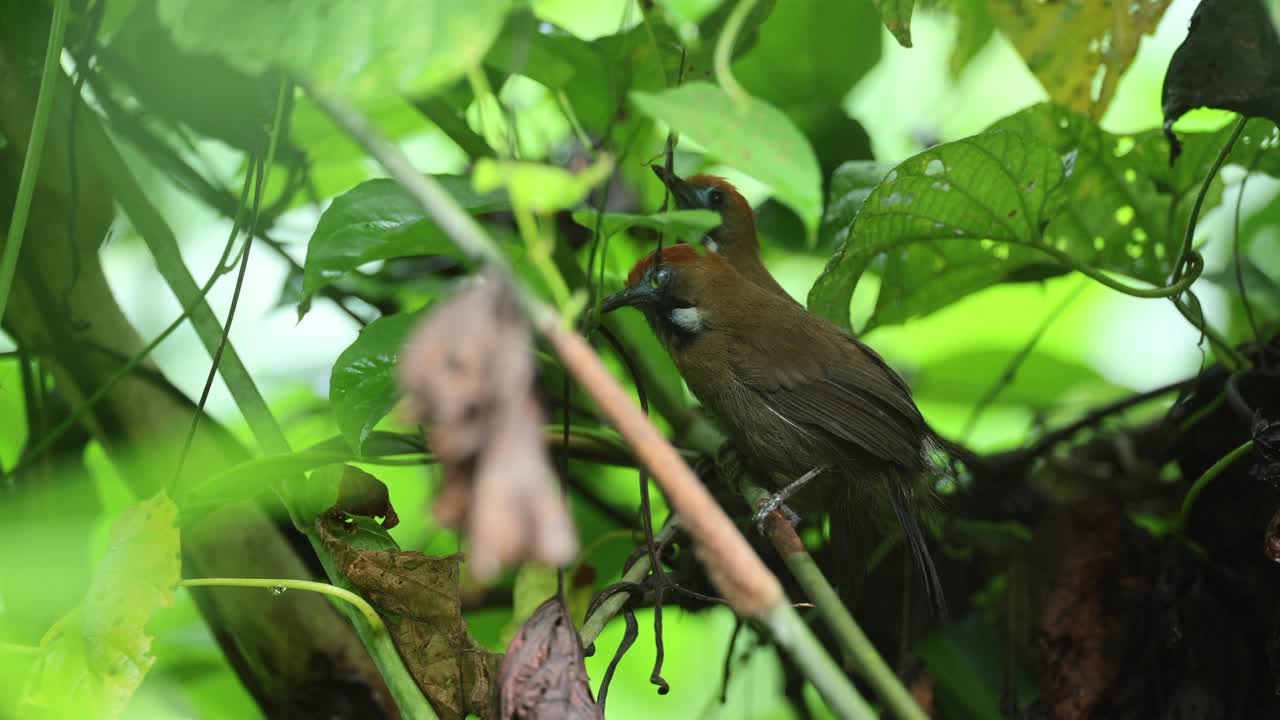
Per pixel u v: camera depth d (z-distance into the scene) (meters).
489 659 5.78
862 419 8.88
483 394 3.10
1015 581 7.72
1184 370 11.40
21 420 7.72
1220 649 6.94
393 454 7.01
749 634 8.00
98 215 6.88
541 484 3.01
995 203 7.11
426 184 3.60
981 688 8.06
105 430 6.86
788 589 8.04
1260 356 7.83
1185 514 7.28
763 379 9.25
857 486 8.91
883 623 8.25
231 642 6.89
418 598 5.78
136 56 6.71
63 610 5.61
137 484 6.86
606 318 8.44
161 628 7.37
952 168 6.82
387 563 5.80
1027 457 8.42
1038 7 7.76
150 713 7.20
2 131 6.80
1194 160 7.64
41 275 6.80
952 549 8.41
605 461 7.84
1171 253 8.05
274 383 9.04
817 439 9.05
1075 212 7.86
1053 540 7.58
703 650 9.65
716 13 6.87
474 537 2.95
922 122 11.60
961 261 7.92
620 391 3.46
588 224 5.86
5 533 5.52
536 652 4.85
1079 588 7.34
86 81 7.00
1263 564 7.03
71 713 5.26
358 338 6.18
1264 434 6.29
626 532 8.23
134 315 8.58
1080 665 7.18
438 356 3.13
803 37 9.45
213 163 8.73
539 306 3.41
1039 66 7.94
